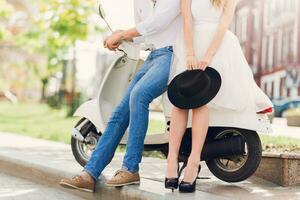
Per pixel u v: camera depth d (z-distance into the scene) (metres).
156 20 4.33
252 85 4.31
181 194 3.99
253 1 24.48
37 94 32.75
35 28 21.88
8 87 31.95
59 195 4.95
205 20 4.25
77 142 5.34
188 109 4.16
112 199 4.39
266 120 4.33
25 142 8.79
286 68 22.75
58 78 26.62
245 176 4.39
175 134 4.17
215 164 4.57
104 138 4.41
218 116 4.26
